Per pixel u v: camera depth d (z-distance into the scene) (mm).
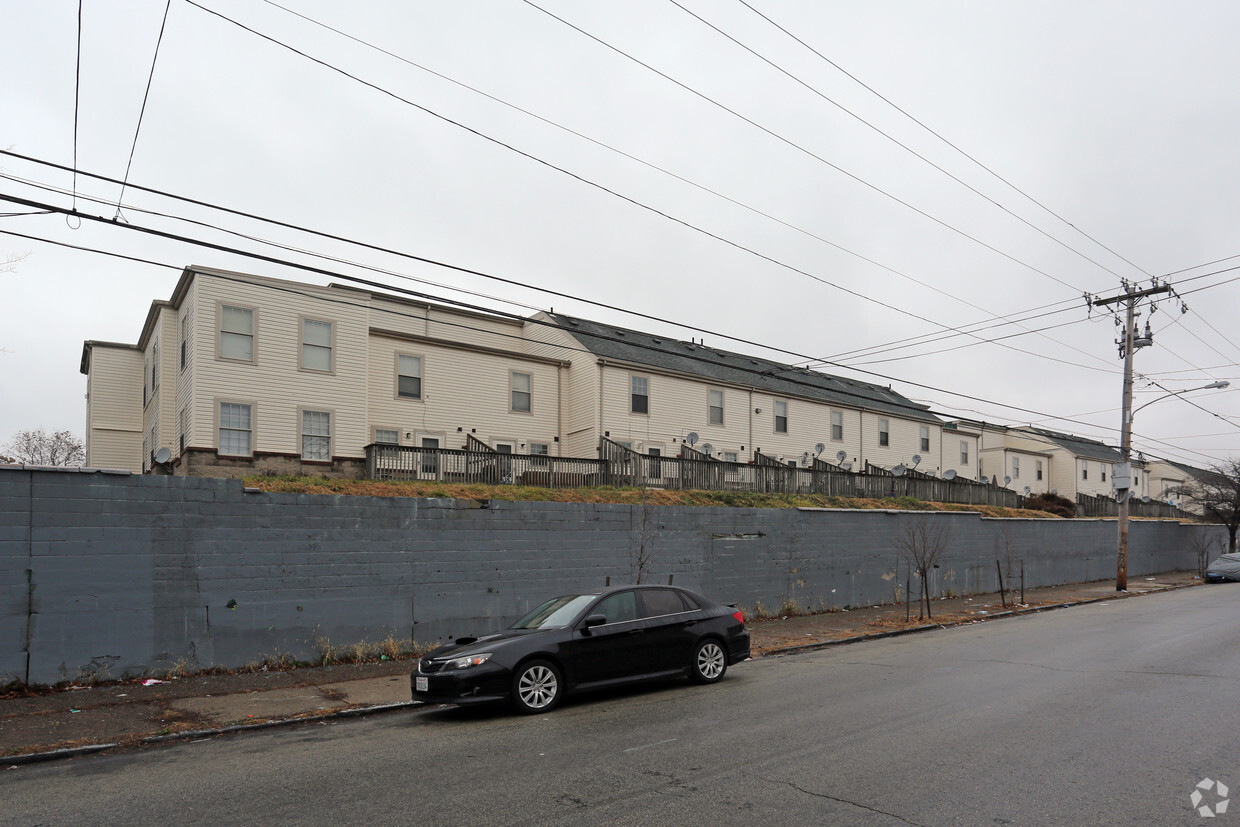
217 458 20500
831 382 41062
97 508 10500
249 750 7688
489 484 20453
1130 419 28188
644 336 35219
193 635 11086
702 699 9562
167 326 22891
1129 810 5211
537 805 5602
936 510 27500
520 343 30859
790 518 19891
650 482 23406
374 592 12758
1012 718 7914
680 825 5113
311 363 22344
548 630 9508
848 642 15469
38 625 9984
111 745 7816
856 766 6348
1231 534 44031
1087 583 31688
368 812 5570
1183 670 10586
